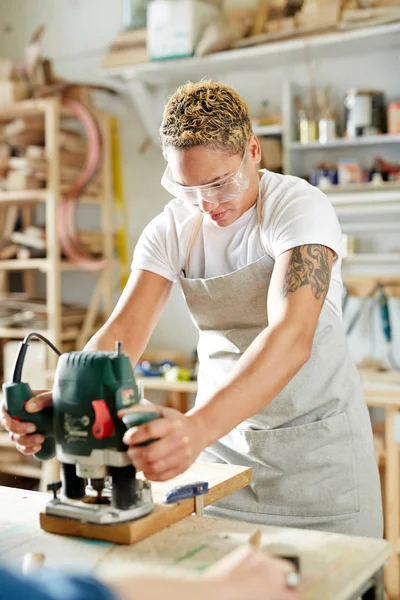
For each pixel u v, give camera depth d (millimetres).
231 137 1523
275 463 1878
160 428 1221
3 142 4203
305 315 1501
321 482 1869
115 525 1301
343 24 3445
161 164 4352
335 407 1889
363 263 3764
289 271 1567
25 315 4039
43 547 1297
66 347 4148
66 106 4027
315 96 3836
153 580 767
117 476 1316
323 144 3623
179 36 3746
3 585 643
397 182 3410
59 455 1366
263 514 1899
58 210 4004
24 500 1572
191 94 1546
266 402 1399
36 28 4738
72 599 648
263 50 3654
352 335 3770
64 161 4090
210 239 1843
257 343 1456
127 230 4473
